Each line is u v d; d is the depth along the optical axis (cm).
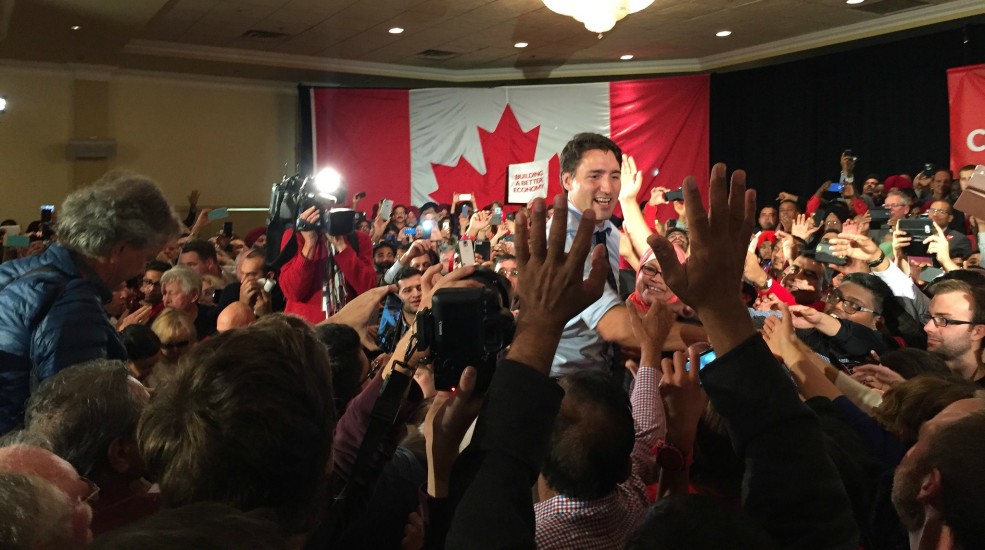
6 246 541
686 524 80
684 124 929
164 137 952
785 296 338
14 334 149
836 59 870
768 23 804
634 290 242
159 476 79
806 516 83
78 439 118
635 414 150
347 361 157
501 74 1011
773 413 84
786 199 757
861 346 230
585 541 118
